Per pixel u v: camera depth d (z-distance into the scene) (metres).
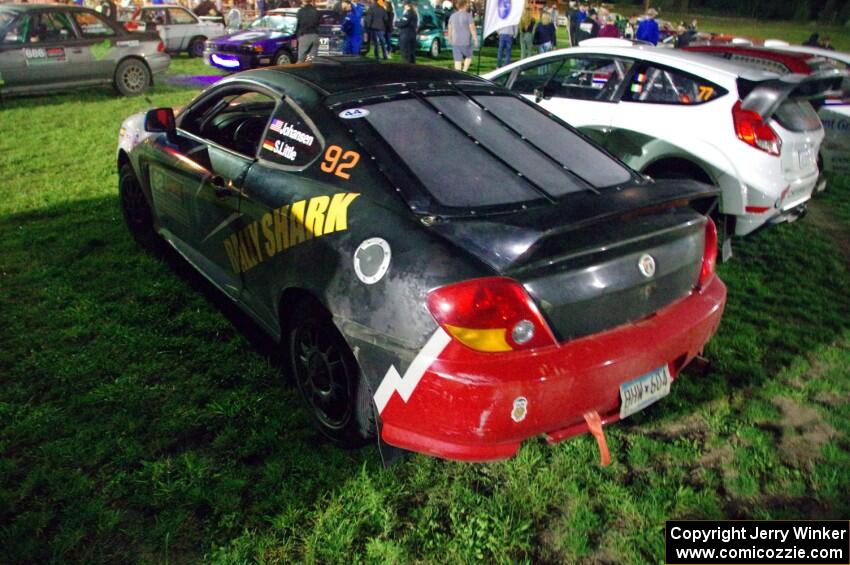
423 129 2.72
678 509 2.39
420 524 2.25
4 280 3.88
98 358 3.13
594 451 2.66
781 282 4.53
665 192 2.51
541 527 2.29
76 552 2.08
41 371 3.01
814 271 4.75
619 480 2.53
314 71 3.09
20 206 5.14
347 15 13.81
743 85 4.70
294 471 2.47
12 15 9.34
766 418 2.96
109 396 2.82
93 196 5.46
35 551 2.06
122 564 2.05
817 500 2.47
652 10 15.59
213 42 13.00
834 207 6.49
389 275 2.15
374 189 2.41
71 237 4.56
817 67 6.41
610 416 2.28
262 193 2.78
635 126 5.03
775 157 4.53
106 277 3.98
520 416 2.02
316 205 2.51
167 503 2.29
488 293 1.97
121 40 10.27
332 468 2.48
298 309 2.63
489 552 2.17
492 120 2.94
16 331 3.34
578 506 2.37
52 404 2.79
